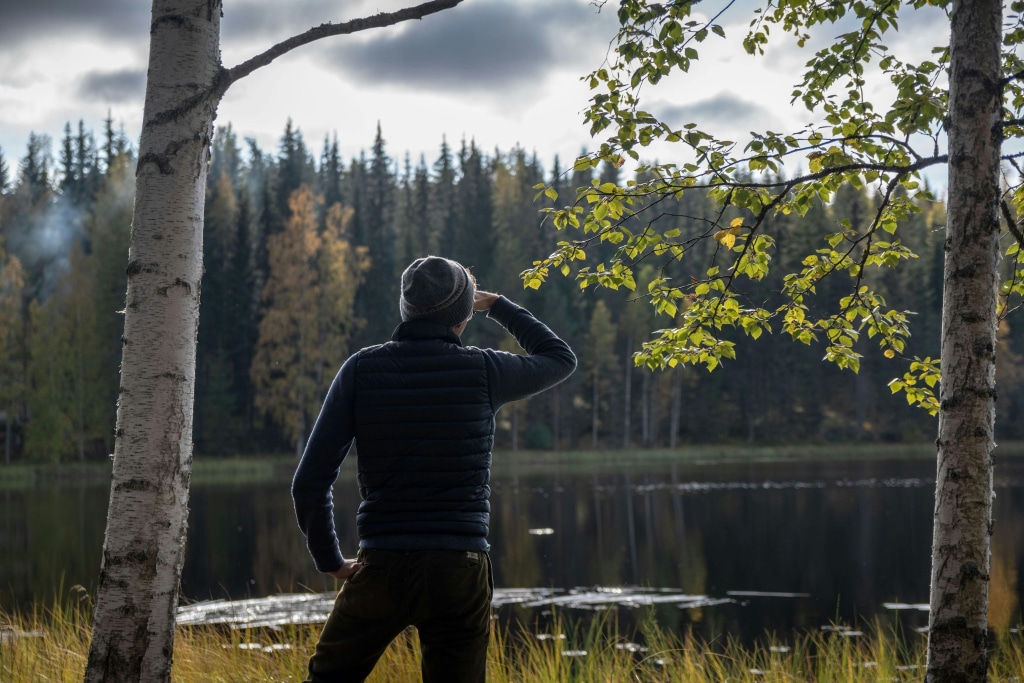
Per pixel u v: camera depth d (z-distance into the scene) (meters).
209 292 45.59
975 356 2.70
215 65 2.69
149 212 2.59
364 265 45.38
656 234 3.87
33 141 70.88
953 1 2.86
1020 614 9.10
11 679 4.10
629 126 3.66
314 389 42.78
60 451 39.62
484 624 2.27
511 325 2.60
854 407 53.44
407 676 4.16
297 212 43.66
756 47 4.17
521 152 62.88
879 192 3.86
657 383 54.41
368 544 2.21
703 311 4.09
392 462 2.21
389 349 2.29
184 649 4.80
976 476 2.68
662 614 10.10
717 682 5.21
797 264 36.09
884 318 4.12
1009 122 2.88
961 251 2.74
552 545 15.89
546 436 50.09
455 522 2.20
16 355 41.97
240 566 13.75
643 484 29.81
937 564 2.73
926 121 3.51
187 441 2.61
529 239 56.44
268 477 36.34
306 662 4.59
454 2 2.79
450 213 61.25
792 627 9.38
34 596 10.72
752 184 3.66
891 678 5.14
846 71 3.98
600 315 51.72
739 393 54.34
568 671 4.78
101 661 2.47
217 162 79.94
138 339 2.55
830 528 17.66
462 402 2.25
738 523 18.69
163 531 2.52
